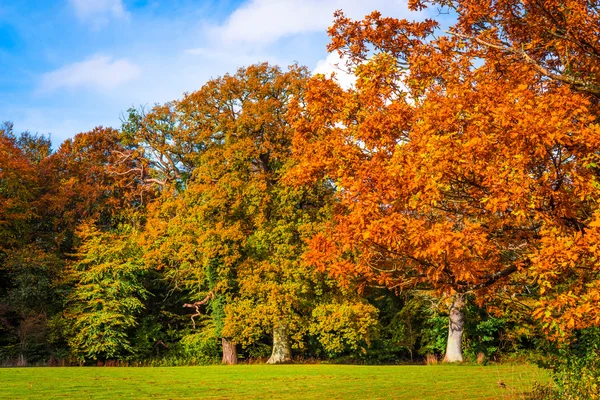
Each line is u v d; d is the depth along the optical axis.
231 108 31.53
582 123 7.23
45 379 18.56
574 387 8.91
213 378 19.84
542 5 9.05
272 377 20.31
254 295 29.95
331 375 21.12
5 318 33.12
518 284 9.30
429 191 7.48
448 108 8.05
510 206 7.28
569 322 6.52
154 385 17.27
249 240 29.19
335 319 28.03
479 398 13.17
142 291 35.12
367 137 9.45
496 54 9.71
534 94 8.36
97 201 39.66
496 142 7.30
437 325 34.94
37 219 38.38
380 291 37.81
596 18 8.71
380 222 7.93
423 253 7.55
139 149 38.19
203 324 37.69
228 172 29.36
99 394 14.77
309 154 10.86
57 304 35.44
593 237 6.46
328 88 10.80
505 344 32.91
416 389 15.96
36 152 44.84
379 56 10.12
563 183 7.44
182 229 30.33
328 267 9.40
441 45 9.95
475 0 10.23
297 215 28.36
